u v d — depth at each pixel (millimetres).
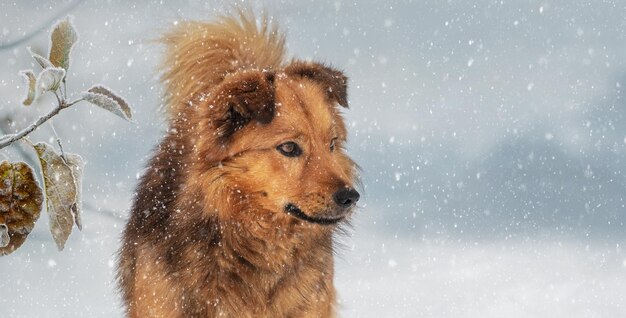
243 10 7391
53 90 1893
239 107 6051
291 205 6160
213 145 6164
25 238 1930
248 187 6203
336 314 7340
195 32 7035
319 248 6711
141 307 6383
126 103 1961
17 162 1920
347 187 6090
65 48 1938
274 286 6492
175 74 6934
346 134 7016
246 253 6344
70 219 1933
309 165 6180
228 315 6379
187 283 6227
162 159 6566
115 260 7215
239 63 6988
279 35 7496
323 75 6793
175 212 6293
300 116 6227
